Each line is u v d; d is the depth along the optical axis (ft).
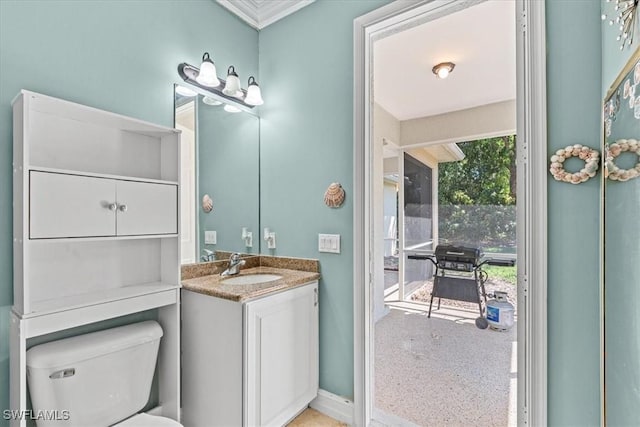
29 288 3.68
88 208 3.94
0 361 3.75
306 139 6.44
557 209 4.02
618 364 3.05
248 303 4.63
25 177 3.46
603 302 3.52
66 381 3.92
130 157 4.97
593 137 3.80
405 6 5.24
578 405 3.88
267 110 7.07
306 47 6.49
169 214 4.91
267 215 7.03
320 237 6.22
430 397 5.72
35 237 3.51
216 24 6.41
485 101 5.13
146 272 5.12
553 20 4.06
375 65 5.84
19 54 3.94
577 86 3.90
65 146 4.27
